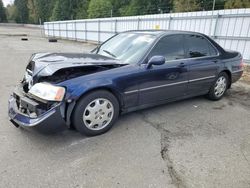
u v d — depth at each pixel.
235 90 5.76
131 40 3.89
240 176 2.39
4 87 5.42
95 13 46.94
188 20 11.75
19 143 2.89
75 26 26.73
